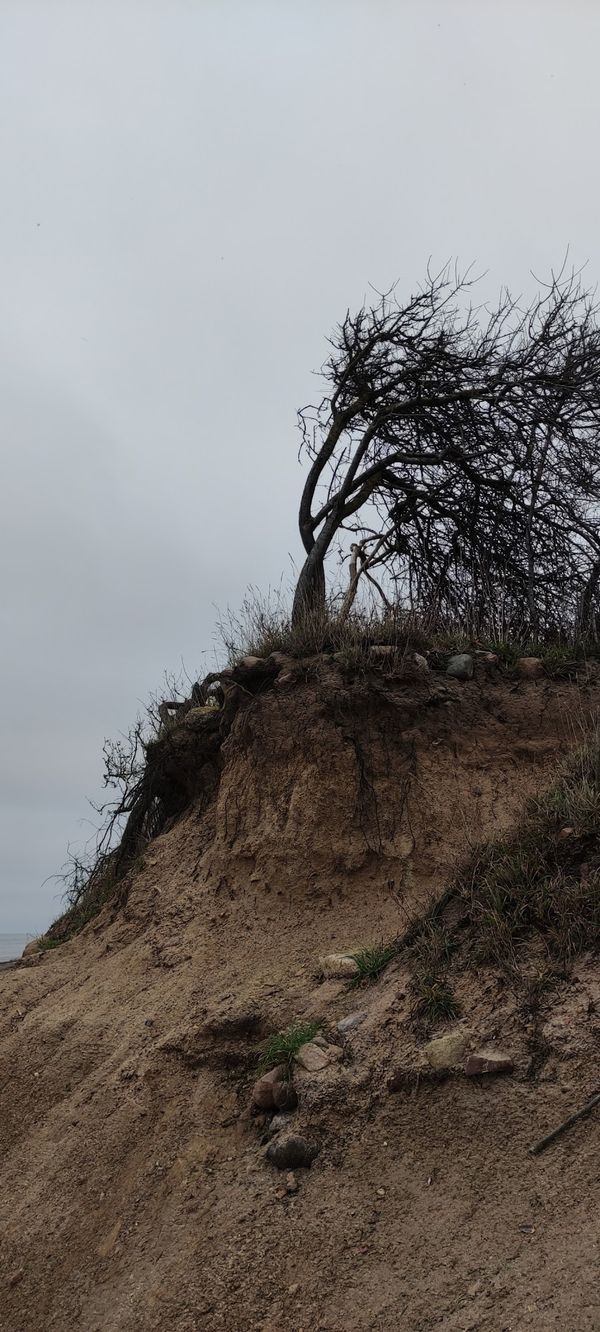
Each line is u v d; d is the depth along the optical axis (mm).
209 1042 6176
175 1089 6078
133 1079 6301
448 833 7191
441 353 10578
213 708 9234
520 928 5520
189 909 7695
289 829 7469
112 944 8242
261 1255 4562
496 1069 4758
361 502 10570
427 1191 4508
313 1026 5793
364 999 5812
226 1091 5883
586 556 10195
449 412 10625
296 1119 5242
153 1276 4789
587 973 5035
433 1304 3953
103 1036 6953
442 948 5668
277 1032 5965
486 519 10648
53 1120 6508
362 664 7879
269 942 6988
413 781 7434
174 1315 4469
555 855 5844
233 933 7223
